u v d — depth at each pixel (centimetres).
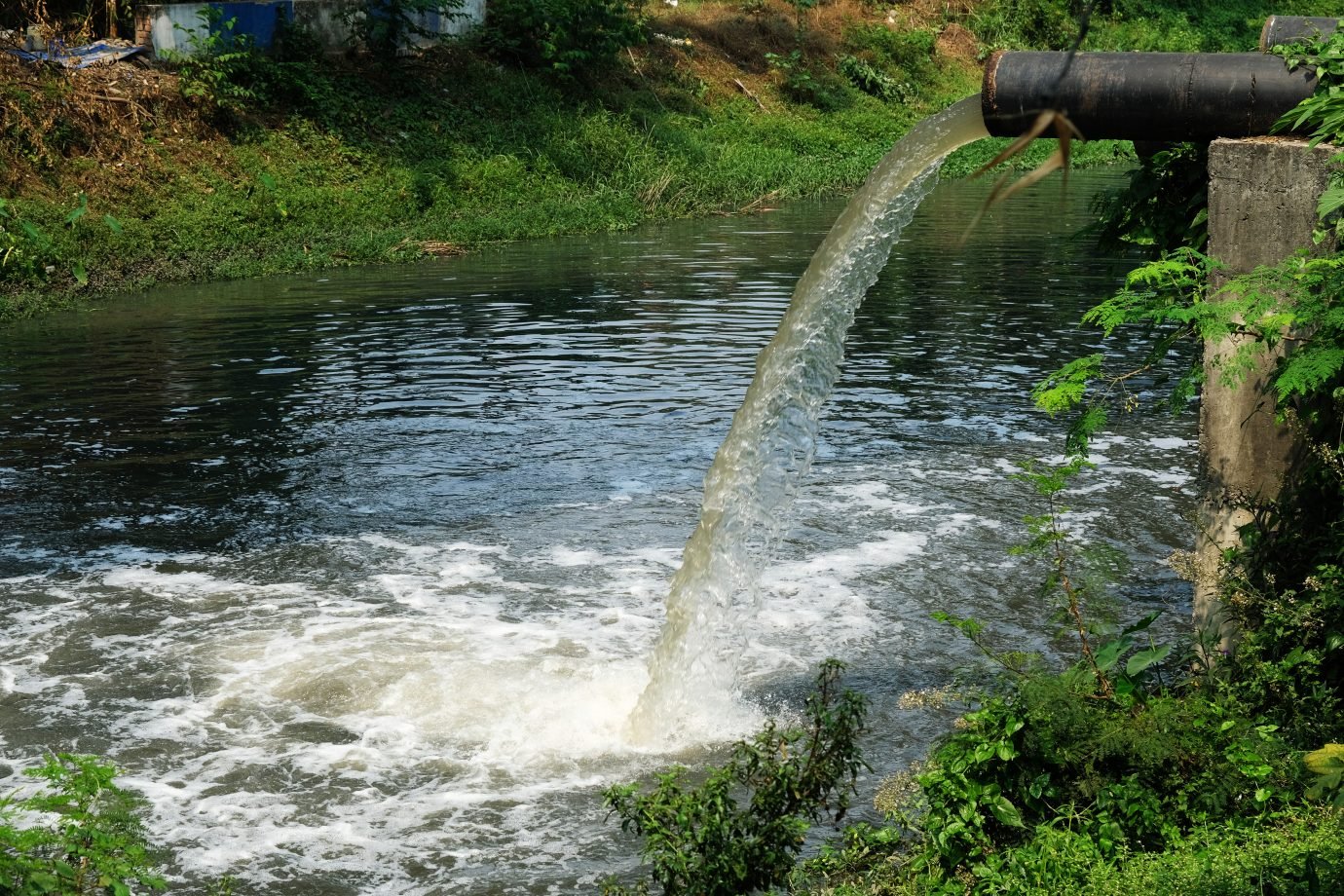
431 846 559
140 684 707
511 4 3055
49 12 2409
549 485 1028
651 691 662
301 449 1121
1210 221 545
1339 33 543
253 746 643
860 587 825
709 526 681
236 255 2108
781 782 450
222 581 845
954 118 600
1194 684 546
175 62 2400
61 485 1027
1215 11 4344
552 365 1416
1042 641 748
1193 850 437
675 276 2008
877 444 1117
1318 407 528
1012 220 2583
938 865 466
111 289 1891
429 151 2628
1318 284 511
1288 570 545
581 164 2850
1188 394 551
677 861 431
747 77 3612
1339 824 422
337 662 730
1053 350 1455
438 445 1130
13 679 711
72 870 385
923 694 550
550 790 603
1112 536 900
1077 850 443
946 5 4322
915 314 1664
